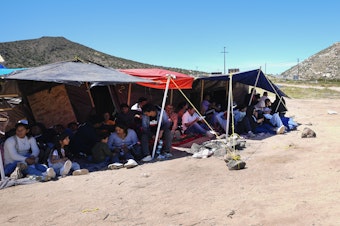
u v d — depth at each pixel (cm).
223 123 1155
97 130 918
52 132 889
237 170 698
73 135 886
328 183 572
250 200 516
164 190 588
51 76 809
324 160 736
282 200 507
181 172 703
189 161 801
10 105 1055
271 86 1317
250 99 1350
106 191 593
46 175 670
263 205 491
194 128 1122
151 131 884
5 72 1329
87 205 525
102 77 861
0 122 1038
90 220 467
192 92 1537
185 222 448
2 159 709
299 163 727
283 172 666
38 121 1079
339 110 2053
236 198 530
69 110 1140
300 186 569
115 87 1294
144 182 640
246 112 1148
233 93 1616
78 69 904
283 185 582
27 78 771
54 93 1121
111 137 852
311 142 962
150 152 877
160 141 863
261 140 1042
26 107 1076
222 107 1538
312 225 415
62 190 607
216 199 531
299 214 449
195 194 560
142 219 464
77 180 669
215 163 772
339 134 1087
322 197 507
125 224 450
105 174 709
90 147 864
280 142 992
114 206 517
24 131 718
